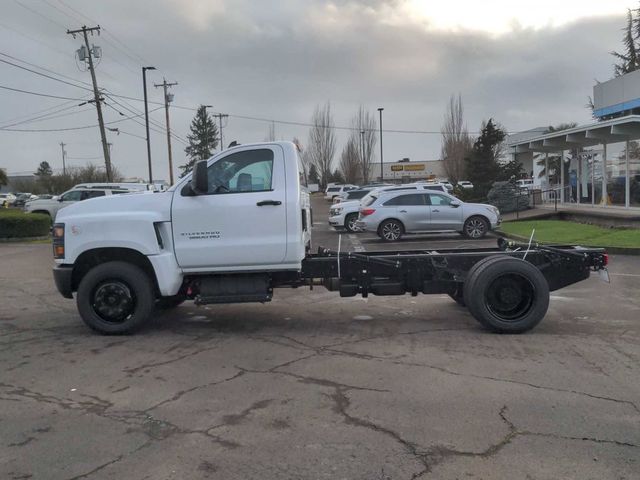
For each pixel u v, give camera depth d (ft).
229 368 19.11
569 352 20.39
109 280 23.40
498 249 27.20
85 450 13.20
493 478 11.66
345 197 88.79
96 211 23.32
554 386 16.85
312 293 33.60
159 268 22.99
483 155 117.08
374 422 14.48
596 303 29.17
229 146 24.45
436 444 13.20
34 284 38.58
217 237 23.04
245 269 23.41
